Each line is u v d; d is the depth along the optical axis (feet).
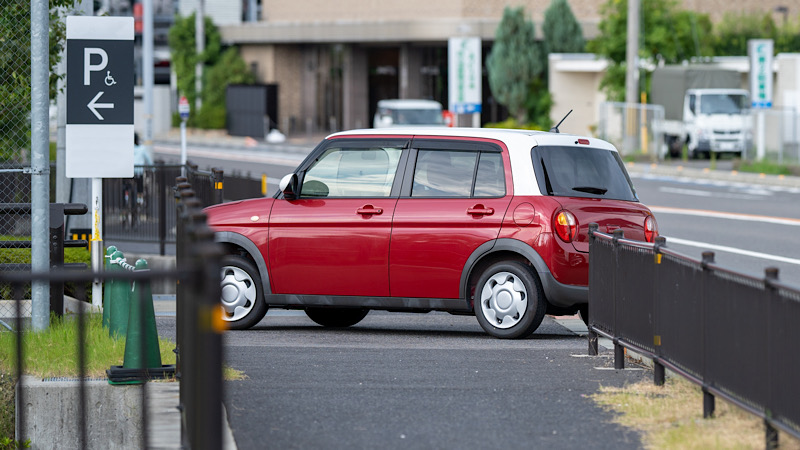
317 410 56.44
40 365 63.05
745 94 326.24
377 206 85.20
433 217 83.66
